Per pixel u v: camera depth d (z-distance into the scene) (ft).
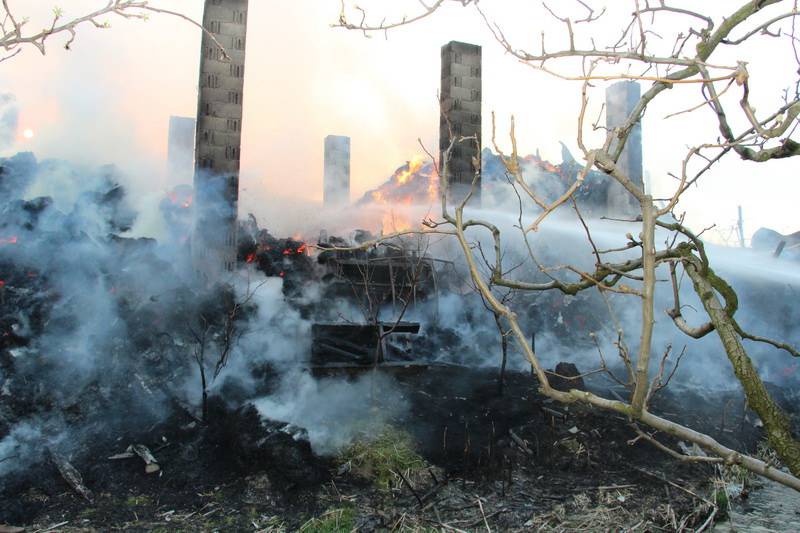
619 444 26.03
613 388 31.42
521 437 26.05
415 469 22.95
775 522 21.06
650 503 21.74
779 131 6.86
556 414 27.14
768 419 6.38
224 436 23.68
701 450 26.16
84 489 20.52
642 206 6.77
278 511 20.21
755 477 25.18
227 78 39.50
